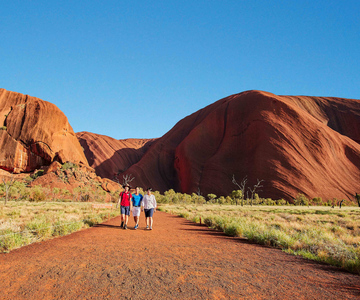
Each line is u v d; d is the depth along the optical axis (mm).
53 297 3057
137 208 10430
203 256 5637
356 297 3305
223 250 6477
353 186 112938
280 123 129000
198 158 142750
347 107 181375
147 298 3076
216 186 122062
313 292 3471
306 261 5574
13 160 107562
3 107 122438
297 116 130875
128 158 198500
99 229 10062
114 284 3578
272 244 7746
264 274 4348
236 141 137250
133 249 6121
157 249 6227
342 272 4688
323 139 124312
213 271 4410
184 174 141250
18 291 3238
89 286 3477
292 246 7172
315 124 130125
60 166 99812
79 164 110812
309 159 116938
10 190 57906
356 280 4141
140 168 152500
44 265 4516
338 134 137875
